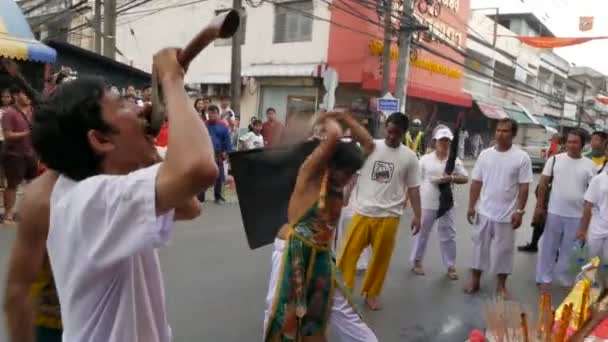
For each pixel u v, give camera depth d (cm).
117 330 121
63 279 117
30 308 133
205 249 584
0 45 937
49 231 119
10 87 720
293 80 1756
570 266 489
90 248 110
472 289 514
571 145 533
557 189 537
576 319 263
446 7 2022
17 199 721
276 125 312
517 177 484
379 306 453
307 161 283
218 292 454
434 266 604
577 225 528
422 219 557
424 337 397
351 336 290
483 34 2427
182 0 2022
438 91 1983
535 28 3197
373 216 429
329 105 1193
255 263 544
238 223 734
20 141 616
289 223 288
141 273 128
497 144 496
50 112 121
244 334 376
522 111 2828
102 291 119
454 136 546
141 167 128
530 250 727
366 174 434
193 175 103
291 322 275
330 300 285
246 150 305
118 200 107
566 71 3662
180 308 414
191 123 107
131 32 2188
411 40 1377
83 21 2016
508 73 2820
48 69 1077
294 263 277
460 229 834
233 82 1428
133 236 107
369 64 1652
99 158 124
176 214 150
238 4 1331
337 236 459
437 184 554
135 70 1309
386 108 1227
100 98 121
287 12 1767
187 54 113
